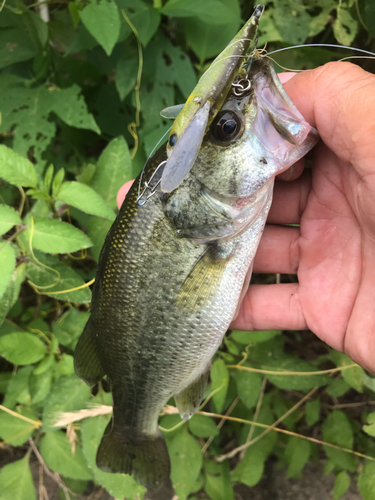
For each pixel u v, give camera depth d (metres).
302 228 0.15
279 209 0.15
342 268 0.14
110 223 0.15
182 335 0.13
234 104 0.11
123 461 0.14
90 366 0.14
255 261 0.16
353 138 0.11
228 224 0.12
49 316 0.20
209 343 0.13
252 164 0.11
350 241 0.14
